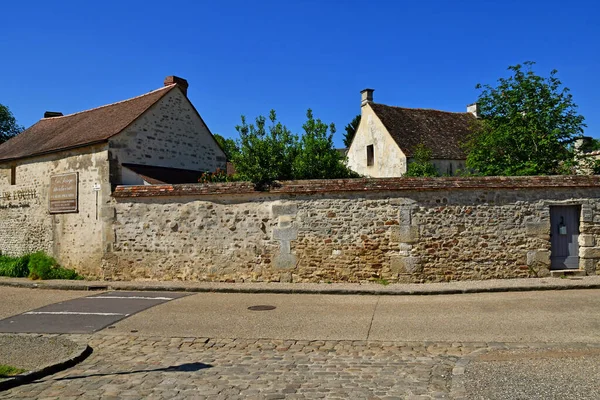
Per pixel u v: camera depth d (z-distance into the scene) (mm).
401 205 11891
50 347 6844
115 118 16125
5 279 14039
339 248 12086
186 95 17828
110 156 13930
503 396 4680
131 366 6051
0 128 32688
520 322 7855
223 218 12758
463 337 7082
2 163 17484
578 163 15016
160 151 15852
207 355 6473
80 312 9484
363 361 6070
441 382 5203
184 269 12984
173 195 13047
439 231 11875
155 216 13242
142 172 14508
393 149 22875
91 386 5305
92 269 14031
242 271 12594
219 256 12750
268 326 8070
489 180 11969
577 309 8680
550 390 4773
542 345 6457
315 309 9383
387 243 11914
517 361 5750
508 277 11891
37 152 15672
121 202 13531
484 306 9219
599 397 4559
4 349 6754
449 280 11844
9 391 5211
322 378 5426
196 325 8227
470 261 11867
